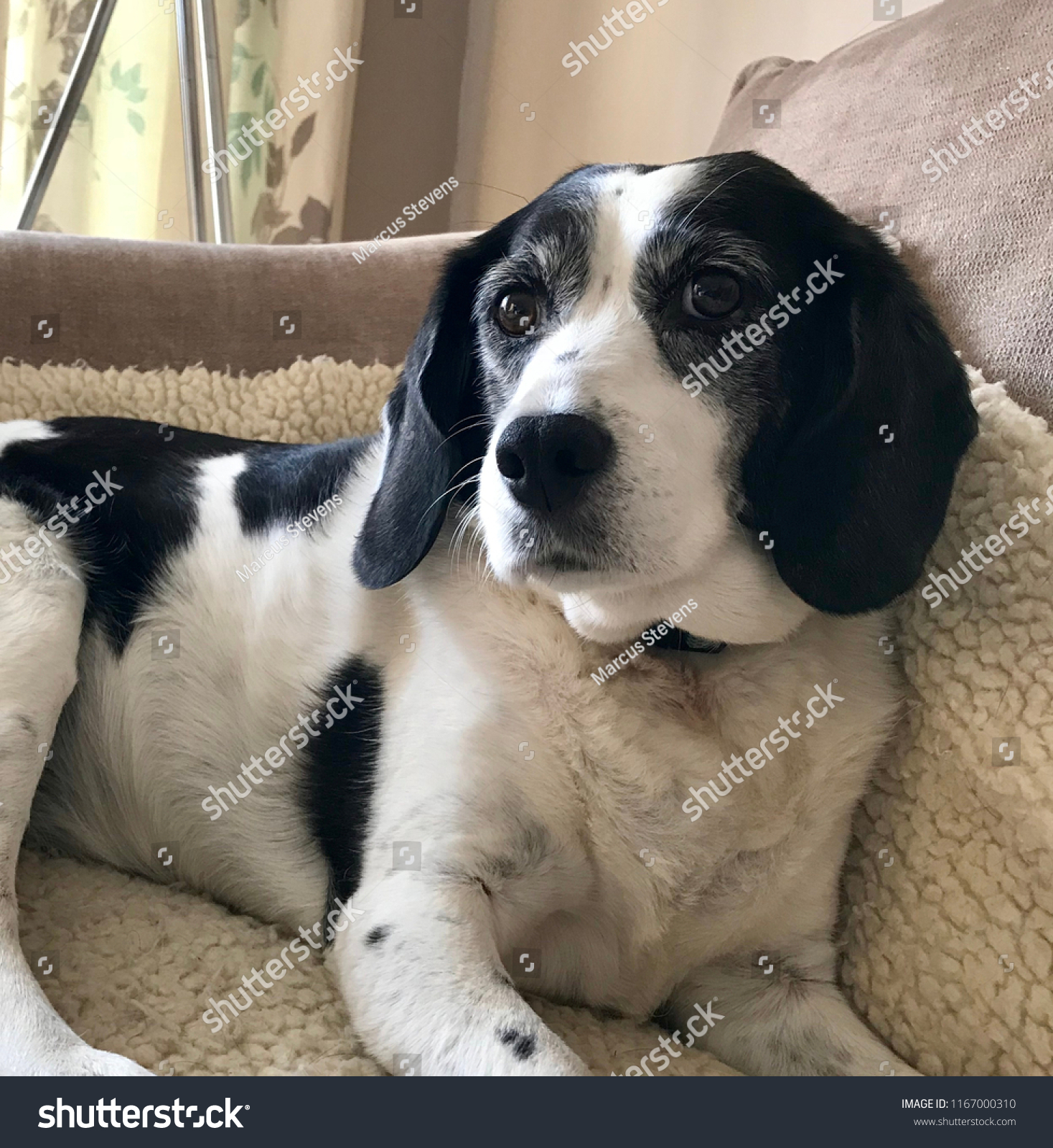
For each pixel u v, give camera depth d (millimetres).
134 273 1593
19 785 1043
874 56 1461
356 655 1091
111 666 1203
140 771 1189
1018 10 1258
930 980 961
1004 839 917
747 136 1680
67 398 1515
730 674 1015
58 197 2287
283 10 2486
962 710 975
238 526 1225
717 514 959
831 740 1030
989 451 1028
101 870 1178
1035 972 882
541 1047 834
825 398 999
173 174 2381
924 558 999
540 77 2615
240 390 1556
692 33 2246
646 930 1014
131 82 2301
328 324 1648
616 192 1022
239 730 1142
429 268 1669
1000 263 1127
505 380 1062
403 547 1081
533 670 1004
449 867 949
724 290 967
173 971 969
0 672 1075
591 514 872
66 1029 865
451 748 983
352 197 2828
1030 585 958
